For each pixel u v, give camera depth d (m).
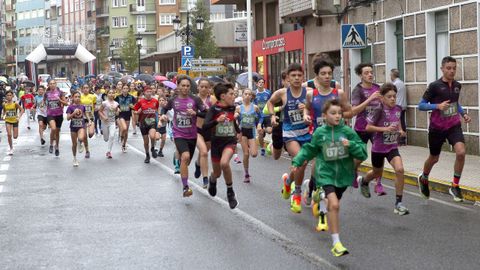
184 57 40.88
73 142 20.38
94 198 14.25
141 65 101.81
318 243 9.86
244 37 38.38
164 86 30.06
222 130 12.73
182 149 13.76
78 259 9.23
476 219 11.54
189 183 16.30
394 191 14.55
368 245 9.71
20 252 9.67
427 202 13.30
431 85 12.88
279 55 41.97
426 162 13.26
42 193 15.06
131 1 124.06
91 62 79.88
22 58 165.12
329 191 9.22
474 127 19.81
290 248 9.57
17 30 167.62
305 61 36.88
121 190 15.34
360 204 12.98
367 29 26.77
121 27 125.75
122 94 24.03
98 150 25.17
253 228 10.95
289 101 11.69
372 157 12.34
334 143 9.33
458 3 20.45
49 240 10.38
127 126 24.23
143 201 13.77
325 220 10.08
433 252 9.27
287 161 20.89
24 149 25.91
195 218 11.90
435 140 13.05
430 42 22.47
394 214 11.98
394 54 25.28
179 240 10.23
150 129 21.09
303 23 36.41
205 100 15.23
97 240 10.33
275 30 44.44
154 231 10.89
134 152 24.34
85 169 19.48
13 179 17.50
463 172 16.14
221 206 13.04
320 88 11.50
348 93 29.02
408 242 9.87
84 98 28.02
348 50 28.72
